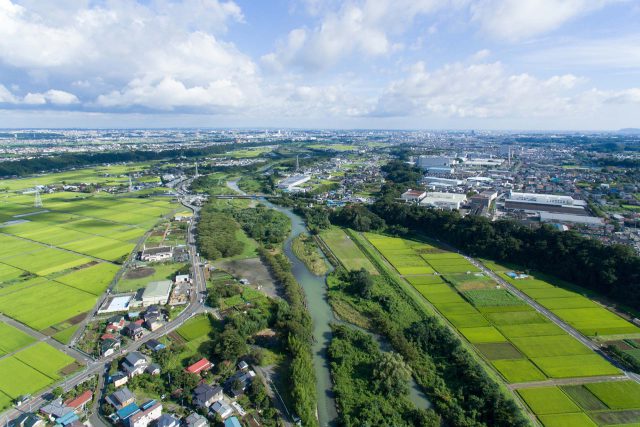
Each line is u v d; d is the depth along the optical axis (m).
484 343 101.19
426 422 72.81
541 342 101.50
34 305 119.06
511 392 82.62
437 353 97.56
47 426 71.06
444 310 119.19
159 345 96.25
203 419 72.31
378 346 101.75
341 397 81.69
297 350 94.19
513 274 146.50
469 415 76.19
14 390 81.25
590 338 103.00
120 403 75.56
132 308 117.12
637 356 93.56
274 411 76.62
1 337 101.06
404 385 83.50
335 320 116.25
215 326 108.12
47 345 97.69
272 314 113.62
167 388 82.88
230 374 87.94
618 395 81.31
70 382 84.06
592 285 132.88
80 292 128.38
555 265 145.88
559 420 74.56
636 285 120.69
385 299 124.25
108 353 93.69
